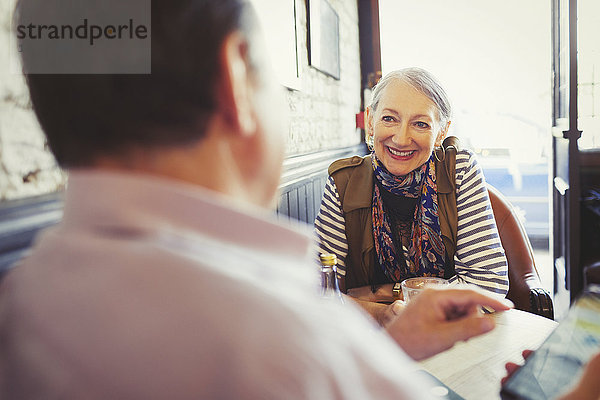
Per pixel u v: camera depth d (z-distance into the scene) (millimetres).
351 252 1563
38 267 279
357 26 3686
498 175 4582
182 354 234
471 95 4312
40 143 808
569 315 747
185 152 298
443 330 614
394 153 1459
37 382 238
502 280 1352
